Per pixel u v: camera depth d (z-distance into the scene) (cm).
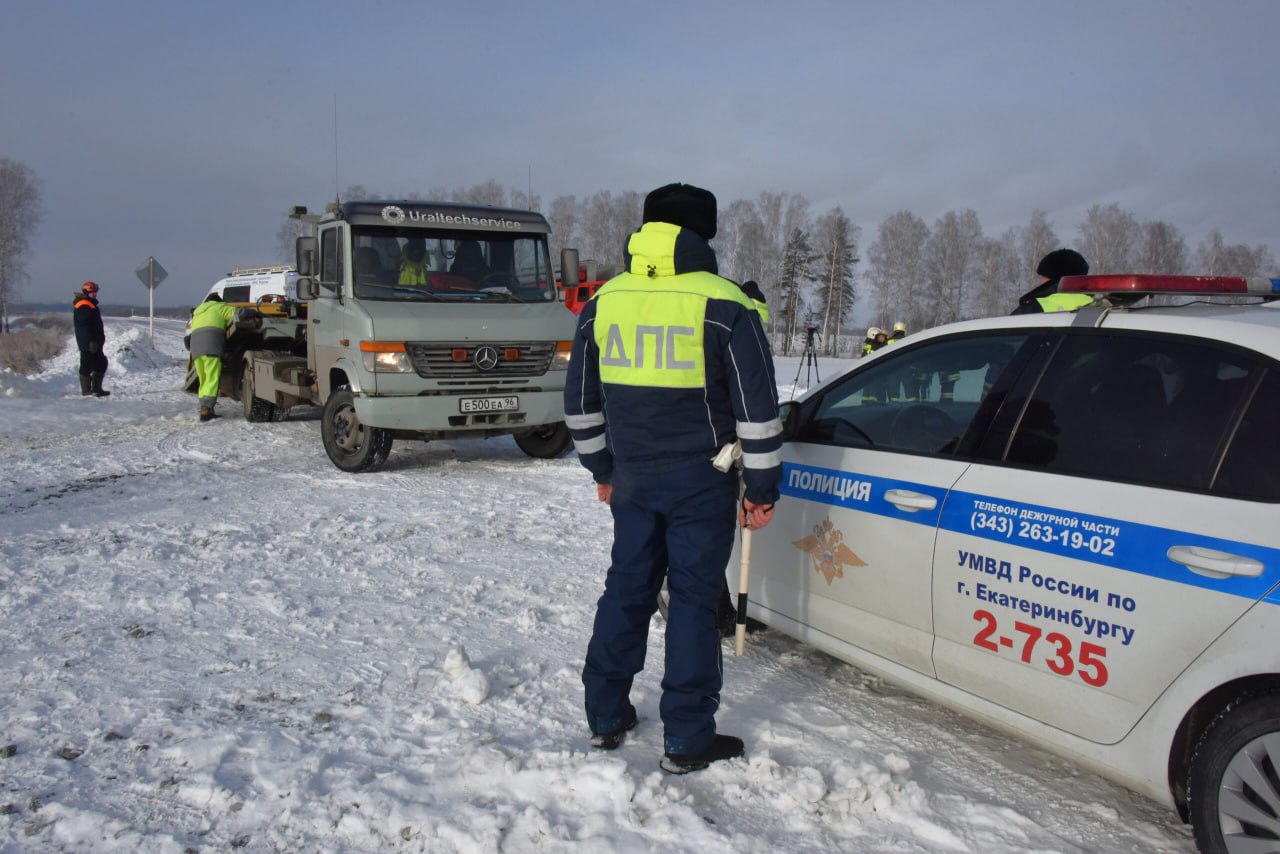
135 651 416
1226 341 269
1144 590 259
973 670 310
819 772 307
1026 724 296
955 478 320
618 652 320
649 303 298
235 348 1352
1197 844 251
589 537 643
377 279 868
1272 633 231
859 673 410
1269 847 233
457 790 298
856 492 355
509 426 876
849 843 277
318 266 933
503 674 394
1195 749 251
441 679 384
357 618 466
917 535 327
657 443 300
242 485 822
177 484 824
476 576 544
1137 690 262
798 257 7244
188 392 1644
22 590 498
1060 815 297
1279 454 246
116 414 1410
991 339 336
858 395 379
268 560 570
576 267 945
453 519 690
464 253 908
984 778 320
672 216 306
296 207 1000
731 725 351
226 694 371
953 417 336
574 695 376
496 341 853
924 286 7425
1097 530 273
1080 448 291
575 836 274
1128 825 292
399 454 1023
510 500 766
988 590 302
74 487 811
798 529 383
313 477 867
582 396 321
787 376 2652
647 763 318
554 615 477
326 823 279
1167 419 274
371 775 307
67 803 287
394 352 816
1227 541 244
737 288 298
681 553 305
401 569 557
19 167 6506
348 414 895
